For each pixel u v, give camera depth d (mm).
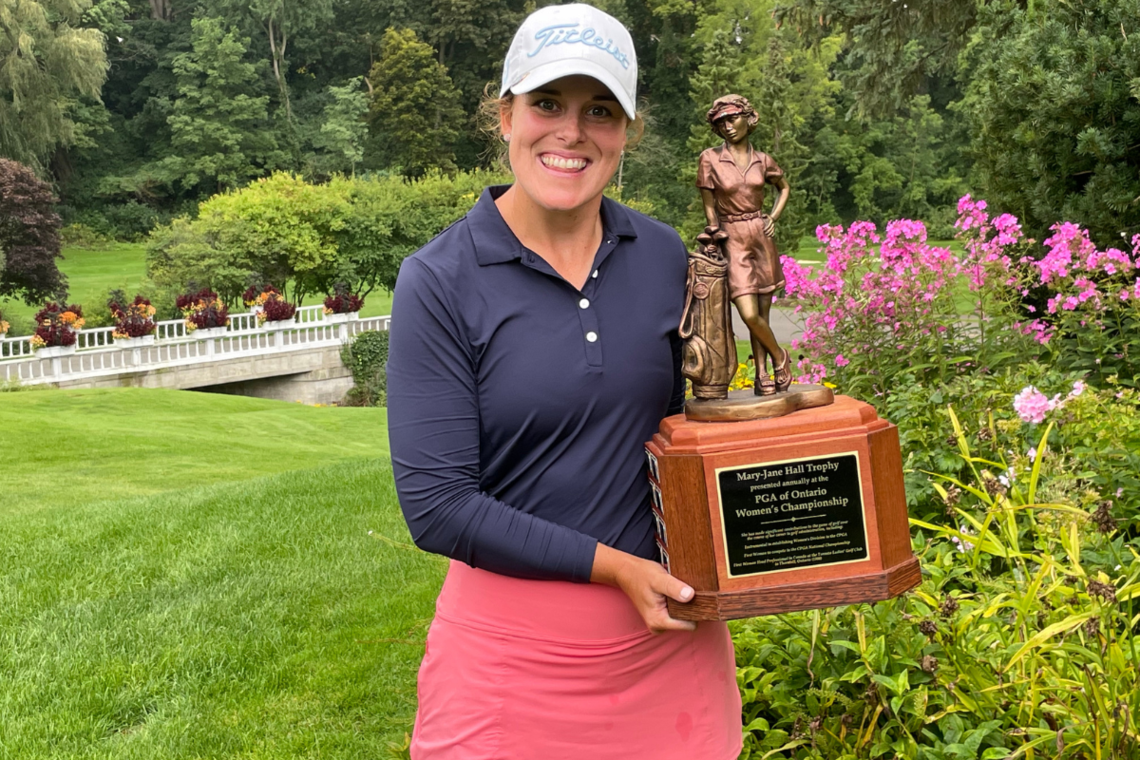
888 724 2199
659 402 1731
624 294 1698
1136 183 5238
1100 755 1869
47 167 54969
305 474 8164
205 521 6523
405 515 1645
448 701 1734
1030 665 2172
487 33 57156
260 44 64625
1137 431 3057
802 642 2459
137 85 65750
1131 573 2373
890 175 53375
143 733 3625
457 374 1629
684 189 43875
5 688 3998
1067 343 4227
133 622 4691
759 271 1697
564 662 1660
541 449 1666
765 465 1586
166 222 60219
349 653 4230
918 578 1647
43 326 20516
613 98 1597
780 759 2348
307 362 23547
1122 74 5289
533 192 1607
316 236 30578
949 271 4484
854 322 4570
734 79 33812
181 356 21969
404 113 55562
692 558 1601
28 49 47719
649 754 1707
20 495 9109
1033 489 2314
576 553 1604
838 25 13781
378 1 61562
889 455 1627
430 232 32188
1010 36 6043
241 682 4016
